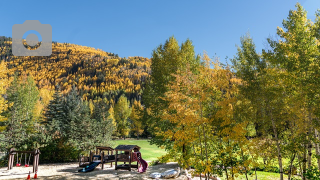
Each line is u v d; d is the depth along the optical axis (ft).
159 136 54.03
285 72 34.78
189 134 36.14
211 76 37.99
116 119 233.55
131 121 239.09
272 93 32.86
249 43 36.55
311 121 31.73
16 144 69.05
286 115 34.06
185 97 36.35
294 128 35.24
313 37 32.68
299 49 32.58
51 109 119.85
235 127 32.53
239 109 35.68
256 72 35.63
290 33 35.45
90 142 79.10
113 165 64.59
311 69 31.27
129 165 52.49
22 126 83.15
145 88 62.03
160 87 55.06
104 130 103.60
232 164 33.04
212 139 36.09
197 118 35.35
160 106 54.24
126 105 242.17
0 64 65.82
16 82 134.00
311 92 29.99
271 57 34.68
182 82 37.93
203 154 37.70
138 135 227.20
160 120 52.47
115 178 43.91
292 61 32.53
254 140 33.27
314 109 31.17
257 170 54.24
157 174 44.60
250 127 41.16
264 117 34.24
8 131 73.67
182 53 54.49
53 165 61.41
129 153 53.06
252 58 35.60
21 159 64.44
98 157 60.44
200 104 36.40
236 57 38.34
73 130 80.64
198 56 57.26
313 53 31.50
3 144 67.46
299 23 33.37
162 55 58.90
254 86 34.22
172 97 37.11
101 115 197.47
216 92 37.52
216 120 35.12
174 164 61.52
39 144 67.21
